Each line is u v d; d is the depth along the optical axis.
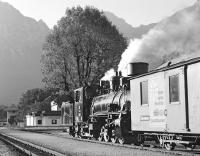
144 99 17.16
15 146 21.88
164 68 15.00
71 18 44.88
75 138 26.81
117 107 21.70
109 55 44.12
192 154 13.30
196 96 12.89
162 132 15.88
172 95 14.52
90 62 44.25
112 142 21.89
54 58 43.97
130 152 15.45
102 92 25.95
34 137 30.03
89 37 43.53
